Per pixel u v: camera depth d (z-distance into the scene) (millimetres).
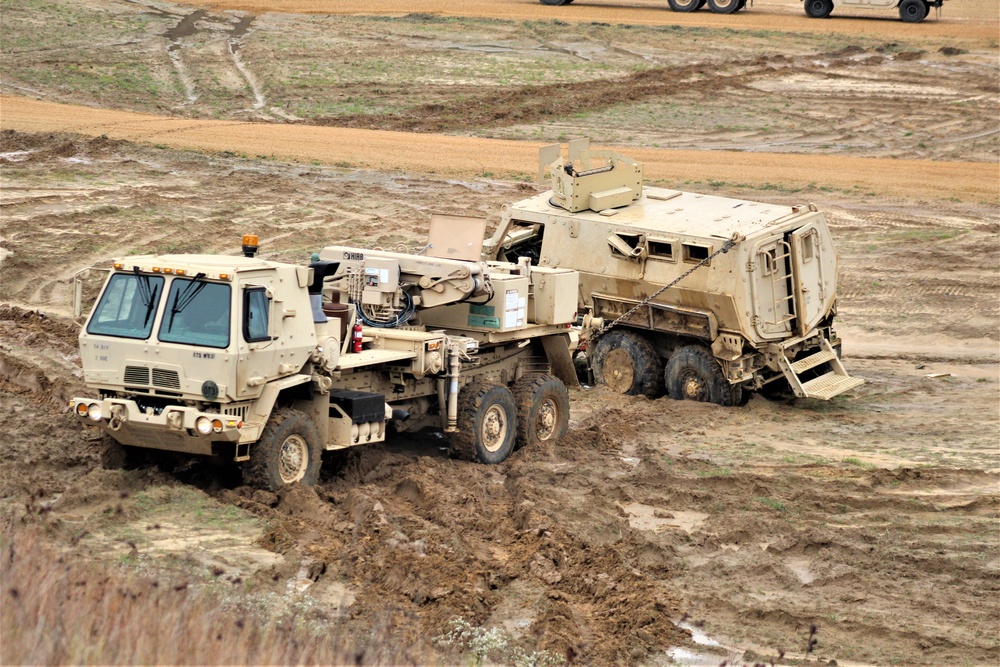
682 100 47688
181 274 11430
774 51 54406
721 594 11172
